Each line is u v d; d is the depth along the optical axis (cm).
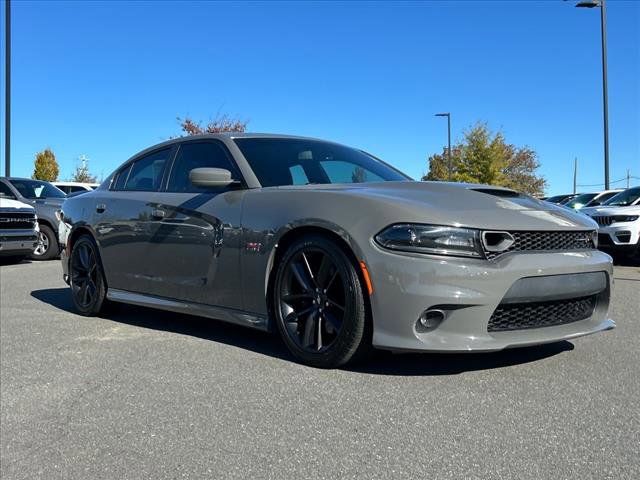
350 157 499
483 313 326
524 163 5191
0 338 487
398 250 333
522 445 266
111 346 454
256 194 416
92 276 564
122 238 521
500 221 340
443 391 331
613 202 1133
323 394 331
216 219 430
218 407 322
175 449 278
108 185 581
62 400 345
